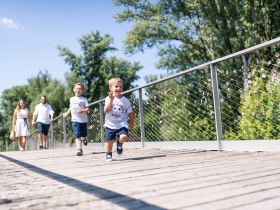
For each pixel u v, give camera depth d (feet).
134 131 23.97
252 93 17.53
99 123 28.35
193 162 12.16
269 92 16.39
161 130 21.83
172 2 70.38
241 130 18.52
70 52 153.28
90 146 30.25
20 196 7.89
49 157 18.54
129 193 7.41
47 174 11.36
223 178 8.45
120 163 13.50
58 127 41.88
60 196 7.63
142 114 22.12
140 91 22.12
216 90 16.55
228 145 15.83
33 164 14.98
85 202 6.89
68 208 6.49
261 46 13.73
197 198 6.57
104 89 153.99
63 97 148.97
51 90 155.84
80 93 19.81
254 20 54.75
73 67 154.92
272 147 13.89
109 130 14.97
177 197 6.75
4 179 10.84
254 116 17.56
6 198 7.75
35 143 51.72
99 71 155.43
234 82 19.48
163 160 13.61
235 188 7.25
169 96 21.77
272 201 6.05
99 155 18.35
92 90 153.58
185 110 21.01
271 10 55.98
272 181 7.73
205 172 9.58
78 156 18.40
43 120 31.81
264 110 17.24
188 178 8.79
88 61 155.53
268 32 57.21
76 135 19.24
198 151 16.67
